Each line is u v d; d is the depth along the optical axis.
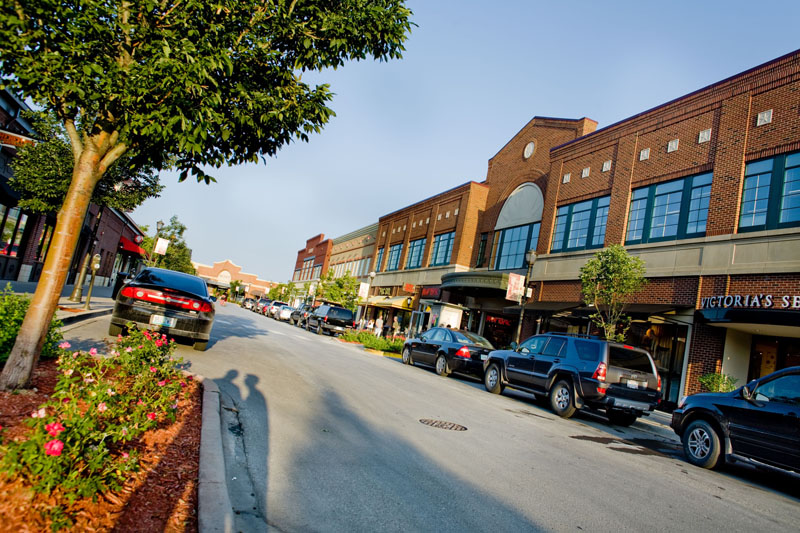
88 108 4.44
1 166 17.38
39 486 2.55
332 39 5.56
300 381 8.84
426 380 12.69
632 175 17.86
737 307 12.89
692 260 14.71
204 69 4.13
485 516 3.93
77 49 3.96
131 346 5.82
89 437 2.96
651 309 14.40
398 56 6.02
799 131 12.79
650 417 12.33
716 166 14.75
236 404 6.32
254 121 5.43
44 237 22.86
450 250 31.39
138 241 36.75
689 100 16.23
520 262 24.86
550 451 6.49
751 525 4.57
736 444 6.85
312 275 67.81
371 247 47.06
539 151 25.38
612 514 4.34
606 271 14.07
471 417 8.10
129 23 4.44
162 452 3.90
